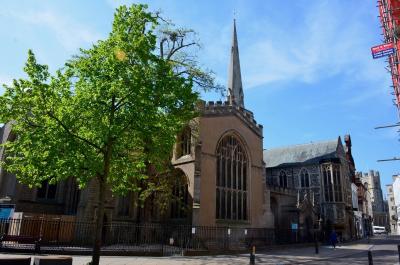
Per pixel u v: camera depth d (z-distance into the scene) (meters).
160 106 16.69
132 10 16.70
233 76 63.53
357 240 63.09
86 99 15.09
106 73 15.44
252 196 39.16
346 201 66.62
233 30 66.88
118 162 17.39
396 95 25.94
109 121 15.58
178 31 31.31
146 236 31.62
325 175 65.12
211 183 34.19
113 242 29.12
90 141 16.19
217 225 33.72
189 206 32.50
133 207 31.98
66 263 12.01
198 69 30.84
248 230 36.62
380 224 147.50
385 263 22.56
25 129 15.43
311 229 48.22
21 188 30.95
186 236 30.45
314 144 70.75
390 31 23.72
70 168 15.53
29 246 22.14
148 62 16.62
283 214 50.38
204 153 34.19
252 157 40.62
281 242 40.22
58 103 15.39
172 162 35.31
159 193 30.94
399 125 22.03
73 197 33.34
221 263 20.44
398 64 24.36
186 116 18.64
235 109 39.38
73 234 26.75
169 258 22.56
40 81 15.23
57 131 14.87
